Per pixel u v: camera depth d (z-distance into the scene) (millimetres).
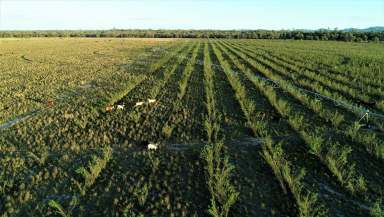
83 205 9469
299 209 8820
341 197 9797
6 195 10008
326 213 9008
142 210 9211
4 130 15477
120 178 10867
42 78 29031
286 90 22547
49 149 13156
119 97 20547
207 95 20172
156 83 24906
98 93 22594
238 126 15414
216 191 9789
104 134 14320
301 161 11898
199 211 9156
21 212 9250
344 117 17078
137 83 25109
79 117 17312
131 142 13734
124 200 9656
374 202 9555
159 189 10156
